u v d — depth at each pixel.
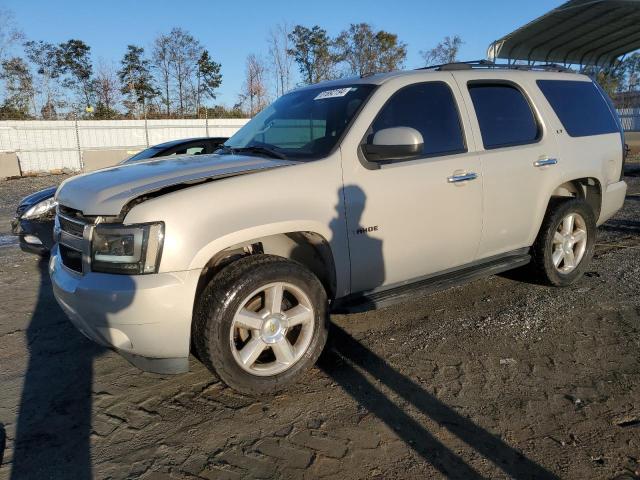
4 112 34.94
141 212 2.77
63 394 3.29
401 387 3.24
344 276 3.42
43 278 5.90
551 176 4.53
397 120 3.71
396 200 3.56
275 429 2.84
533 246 4.70
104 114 36.56
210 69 39.75
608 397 3.07
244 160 3.43
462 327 4.12
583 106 5.10
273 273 3.03
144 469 2.54
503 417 2.89
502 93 4.41
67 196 3.21
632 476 2.41
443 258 3.97
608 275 5.31
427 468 2.49
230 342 2.94
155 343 2.82
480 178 4.01
